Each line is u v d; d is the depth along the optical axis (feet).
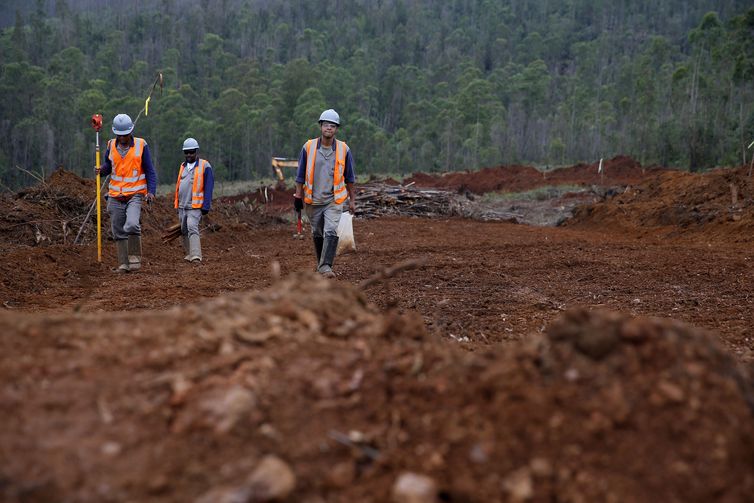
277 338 9.23
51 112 173.78
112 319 9.84
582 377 7.97
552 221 76.59
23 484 6.81
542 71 279.49
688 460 7.30
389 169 207.82
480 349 15.53
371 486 7.30
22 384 8.18
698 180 61.82
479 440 7.61
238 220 63.05
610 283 27.76
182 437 7.58
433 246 43.83
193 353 8.88
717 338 17.76
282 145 201.98
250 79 245.65
